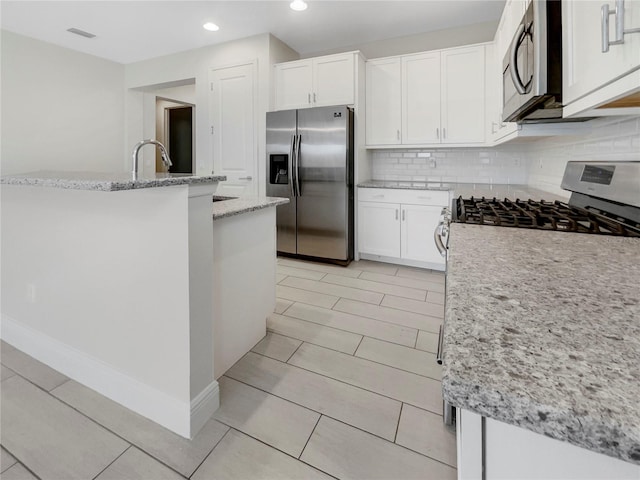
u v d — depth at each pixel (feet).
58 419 4.88
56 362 5.99
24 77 13.64
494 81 10.70
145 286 4.79
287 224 12.93
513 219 4.50
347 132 11.64
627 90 2.45
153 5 10.88
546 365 1.23
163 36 13.26
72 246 5.48
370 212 12.49
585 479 1.14
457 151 12.90
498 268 2.39
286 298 9.27
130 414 5.01
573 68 3.51
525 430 1.21
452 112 11.63
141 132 17.78
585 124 6.32
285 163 12.97
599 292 1.92
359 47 13.91
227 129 14.19
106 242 5.07
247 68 13.46
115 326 5.17
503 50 8.66
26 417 4.91
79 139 15.49
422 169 13.46
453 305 1.76
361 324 7.78
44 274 5.96
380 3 10.68
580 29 3.31
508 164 12.25
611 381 1.13
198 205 4.52
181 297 4.52
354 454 4.34
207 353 4.89
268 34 12.87
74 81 15.11
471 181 12.78
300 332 7.41
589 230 3.77
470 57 11.25
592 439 1.00
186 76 15.07
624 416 0.99
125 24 12.29
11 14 11.65
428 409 5.13
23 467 4.11
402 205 11.90
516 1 6.82
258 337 6.95
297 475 4.06
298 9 10.99
